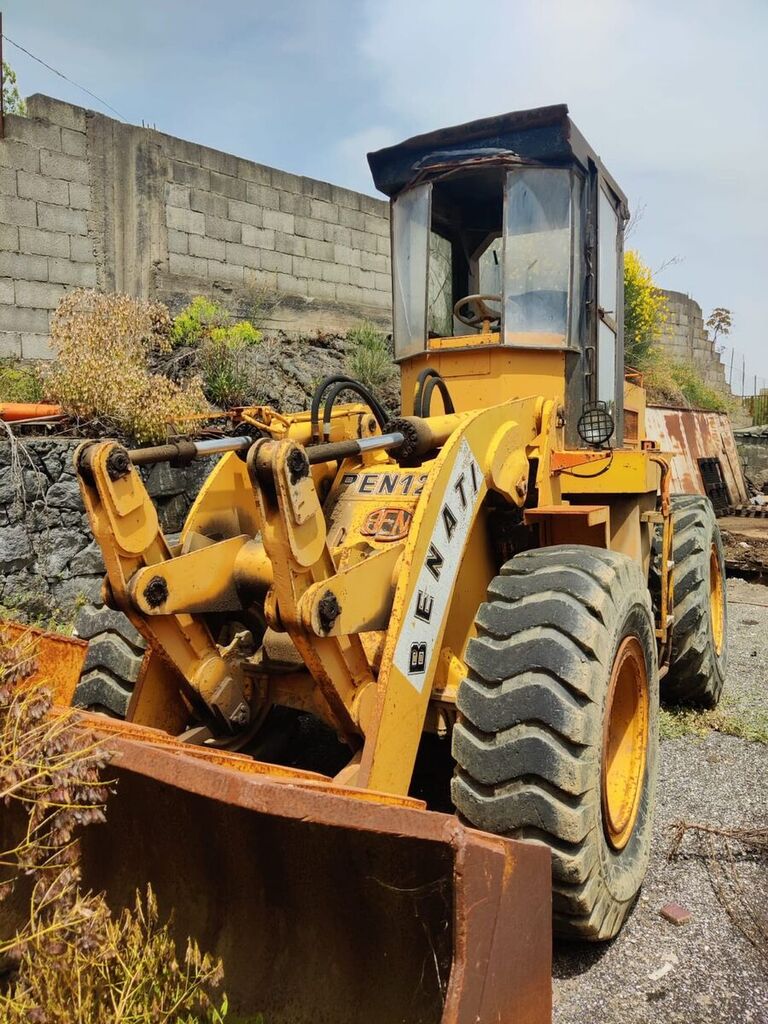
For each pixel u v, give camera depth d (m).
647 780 3.22
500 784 2.55
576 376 4.04
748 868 3.27
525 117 3.91
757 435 15.68
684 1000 2.51
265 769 2.20
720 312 24.42
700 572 4.91
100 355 6.83
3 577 5.78
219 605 2.98
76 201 8.37
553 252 3.97
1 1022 1.73
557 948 2.80
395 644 2.55
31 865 1.93
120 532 2.72
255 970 2.03
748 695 5.41
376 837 1.80
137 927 1.94
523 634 2.70
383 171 4.39
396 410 9.71
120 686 3.30
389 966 1.88
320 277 10.88
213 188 9.57
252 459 2.38
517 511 3.40
